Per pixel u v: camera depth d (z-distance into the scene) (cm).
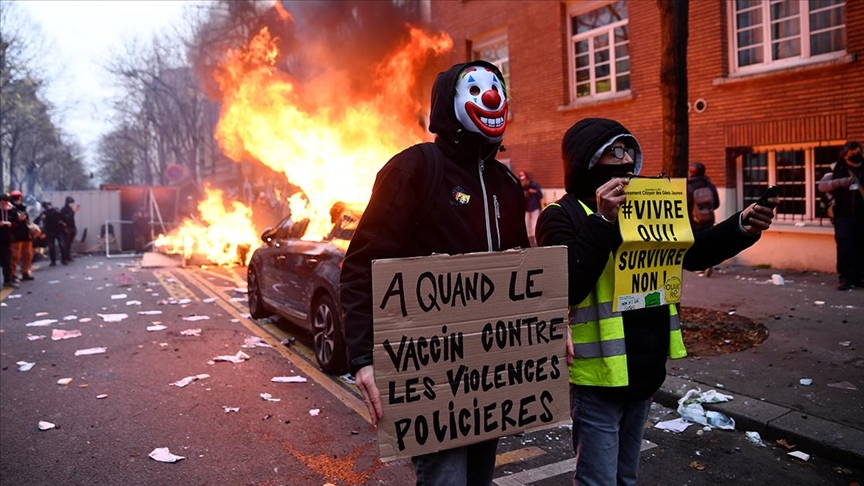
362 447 428
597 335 244
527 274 218
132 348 701
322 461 406
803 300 784
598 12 1360
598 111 1338
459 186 216
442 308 204
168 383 571
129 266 1709
